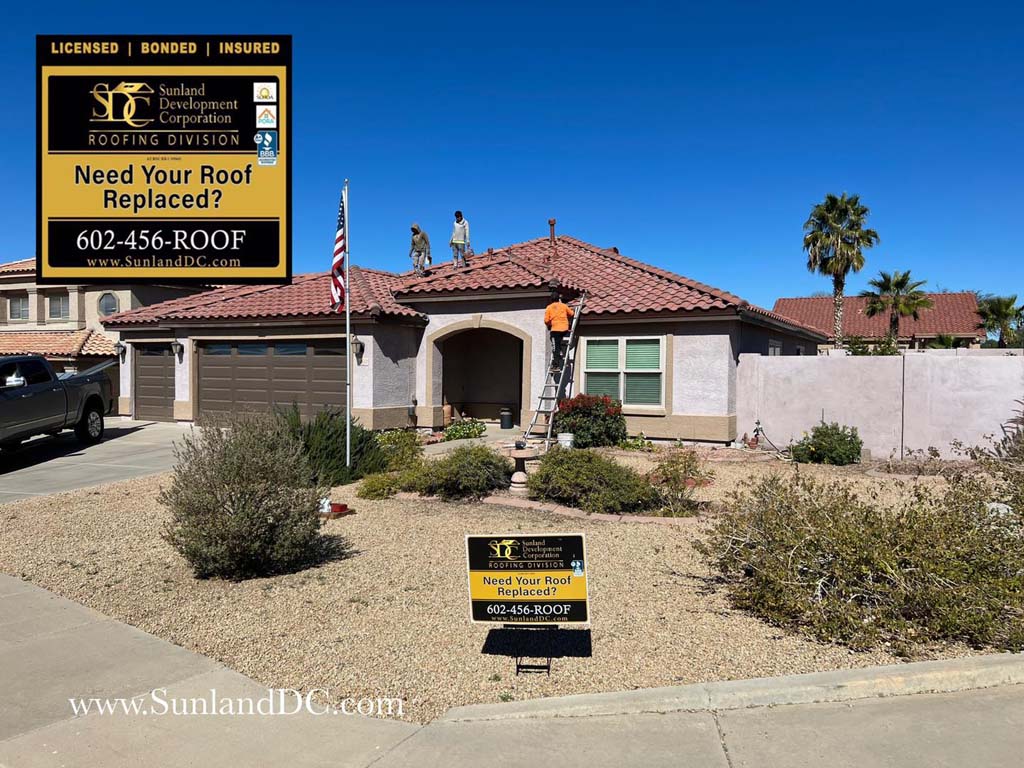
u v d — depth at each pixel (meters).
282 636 5.31
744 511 6.49
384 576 6.67
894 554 5.25
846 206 34.97
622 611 5.69
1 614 5.84
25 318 27.59
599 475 9.34
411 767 3.63
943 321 45.28
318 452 11.45
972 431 13.59
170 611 5.88
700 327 15.37
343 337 16.91
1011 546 5.69
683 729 3.93
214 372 19.25
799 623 5.28
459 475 9.88
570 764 3.61
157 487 11.41
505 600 4.89
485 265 18.33
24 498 10.79
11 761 3.70
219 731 3.99
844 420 14.61
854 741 3.74
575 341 16.66
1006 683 4.33
